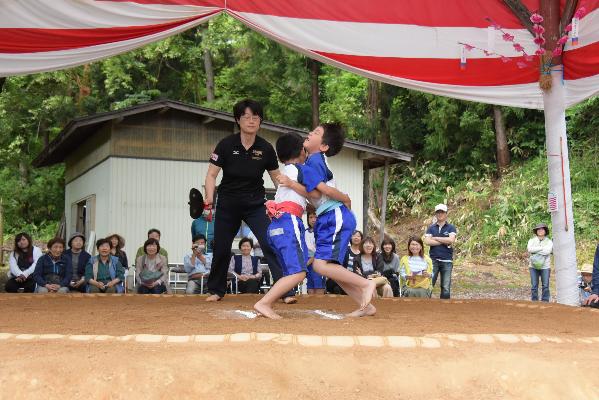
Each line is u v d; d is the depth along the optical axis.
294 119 22.39
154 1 7.45
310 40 8.13
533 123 20.95
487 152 21.31
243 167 5.59
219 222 5.79
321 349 3.00
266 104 23.20
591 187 18.55
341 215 4.42
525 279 15.25
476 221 19.14
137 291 8.91
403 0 7.78
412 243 9.25
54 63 7.93
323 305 5.91
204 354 2.79
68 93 22.84
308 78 19.44
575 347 3.30
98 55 7.98
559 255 7.43
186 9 7.61
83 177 14.95
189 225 12.90
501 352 3.01
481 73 8.44
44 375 2.61
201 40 23.53
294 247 4.49
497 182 20.50
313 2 7.76
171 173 12.84
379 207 22.12
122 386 2.57
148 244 8.84
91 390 2.56
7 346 3.02
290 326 3.87
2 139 23.69
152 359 2.73
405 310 5.53
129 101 22.20
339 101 23.22
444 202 20.69
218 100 22.72
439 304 6.32
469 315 5.09
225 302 5.93
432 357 2.93
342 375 2.77
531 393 2.75
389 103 22.69
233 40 21.11
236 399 2.57
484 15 7.93
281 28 7.99
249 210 5.73
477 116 20.42
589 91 8.00
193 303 5.86
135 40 7.88
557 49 7.49
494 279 15.36
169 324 4.02
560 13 7.66
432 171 22.14
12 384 2.58
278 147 4.64
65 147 15.95
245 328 3.76
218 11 7.72
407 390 2.74
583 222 17.16
